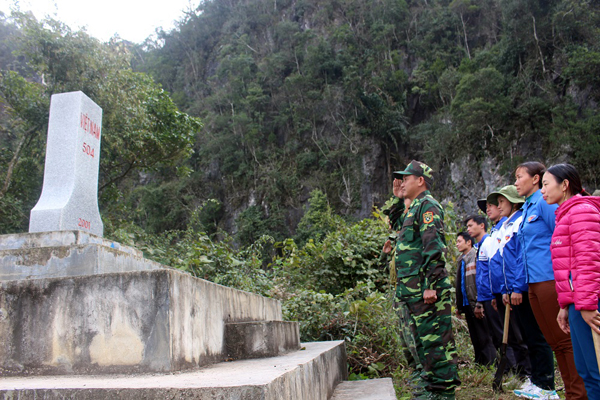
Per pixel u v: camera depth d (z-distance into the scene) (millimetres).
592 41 29141
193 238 5426
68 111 3824
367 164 38062
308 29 46094
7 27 19234
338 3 47469
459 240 4137
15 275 2488
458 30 40625
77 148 3738
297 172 40594
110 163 10906
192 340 1865
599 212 1888
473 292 3865
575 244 1848
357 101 39156
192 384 1293
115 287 1768
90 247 2455
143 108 10031
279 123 43156
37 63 9109
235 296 2521
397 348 3775
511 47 32094
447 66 38875
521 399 2777
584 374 1903
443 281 2211
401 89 40281
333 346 2992
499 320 3543
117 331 1727
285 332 2674
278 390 1330
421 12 43656
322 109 41031
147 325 1699
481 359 3766
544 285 2418
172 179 43250
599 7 31188
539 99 28938
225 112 45656
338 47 44125
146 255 4793
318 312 4102
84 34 9109
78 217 3650
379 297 4152
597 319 1749
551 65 30203
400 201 3039
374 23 43469
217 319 2199
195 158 45406
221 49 50688
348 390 2660
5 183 9180
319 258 5602
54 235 2805
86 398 1290
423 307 2234
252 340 2279
